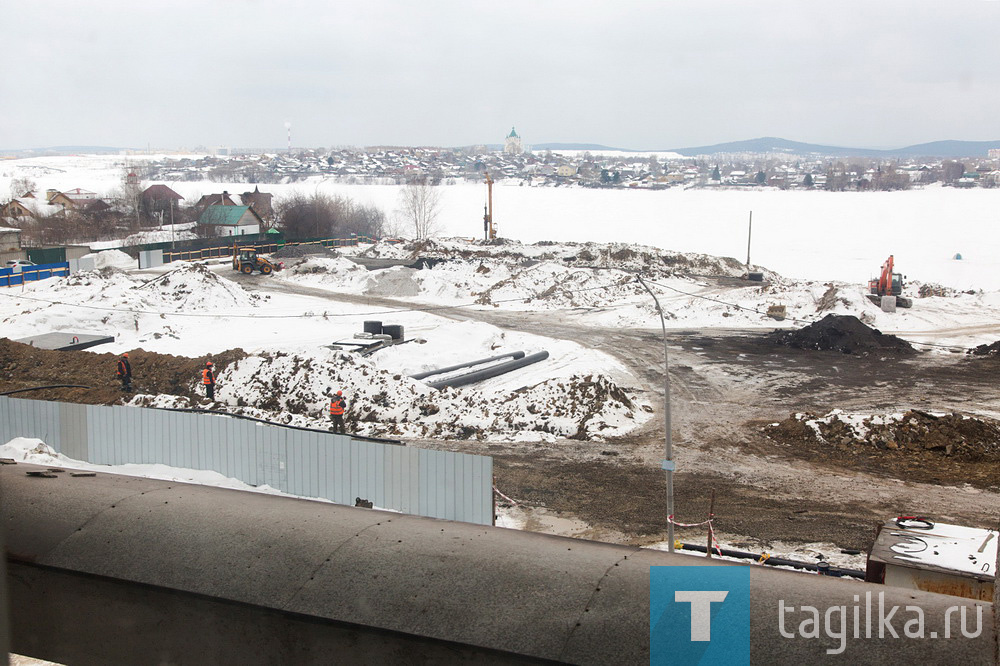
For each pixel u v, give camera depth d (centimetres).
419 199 11056
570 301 5519
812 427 2623
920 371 3609
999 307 5103
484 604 529
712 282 6241
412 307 5334
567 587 535
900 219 13088
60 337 4031
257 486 1878
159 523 643
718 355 3953
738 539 1831
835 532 1872
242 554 599
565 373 3509
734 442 2588
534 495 2100
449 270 6331
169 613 597
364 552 587
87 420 2045
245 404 2977
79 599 624
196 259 7444
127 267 6850
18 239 6775
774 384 3375
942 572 1161
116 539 632
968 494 2134
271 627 565
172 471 1959
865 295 5125
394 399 2909
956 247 9450
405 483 1712
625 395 3028
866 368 3672
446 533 617
